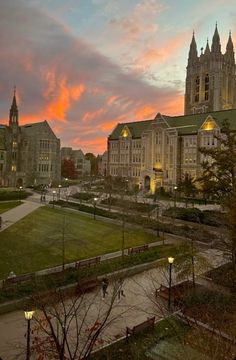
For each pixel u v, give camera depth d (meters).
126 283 31.19
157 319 23.81
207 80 140.62
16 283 28.03
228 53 144.00
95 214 65.19
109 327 22.73
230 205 27.75
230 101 145.38
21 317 23.61
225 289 28.06
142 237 48.38
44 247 41.44
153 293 28.72
